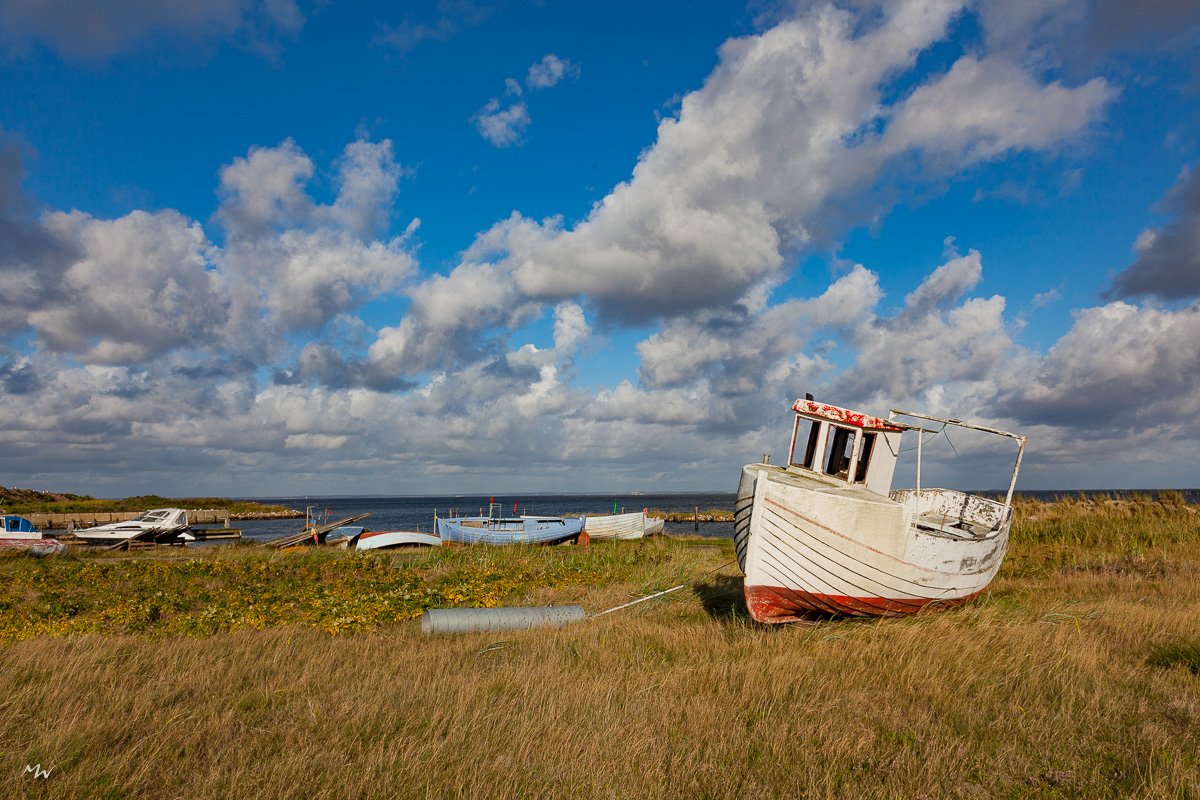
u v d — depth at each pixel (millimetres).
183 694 7086
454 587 14906
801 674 7516
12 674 7426
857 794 4801
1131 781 4914
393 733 5902
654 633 9766
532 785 4914
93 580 17109
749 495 11094
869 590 10805
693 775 5098
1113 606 10438
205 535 46969
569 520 34531
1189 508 22031
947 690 6992
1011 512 12859
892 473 12367
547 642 9156
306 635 10031
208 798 4660
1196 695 6668
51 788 4773
